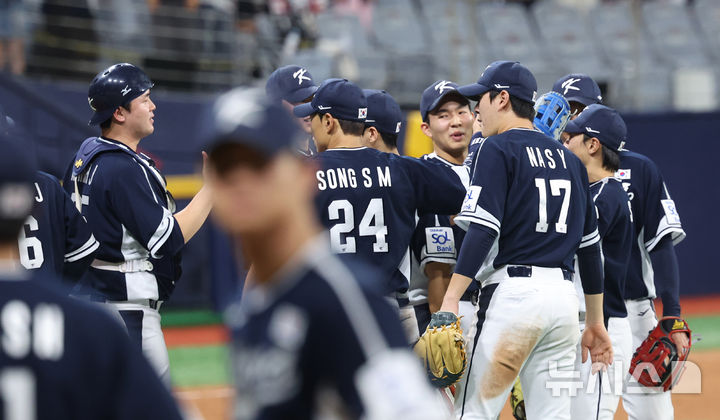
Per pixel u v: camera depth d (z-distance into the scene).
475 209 16.31
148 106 18.95
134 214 17.84
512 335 16.34
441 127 20.50
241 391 6.87
